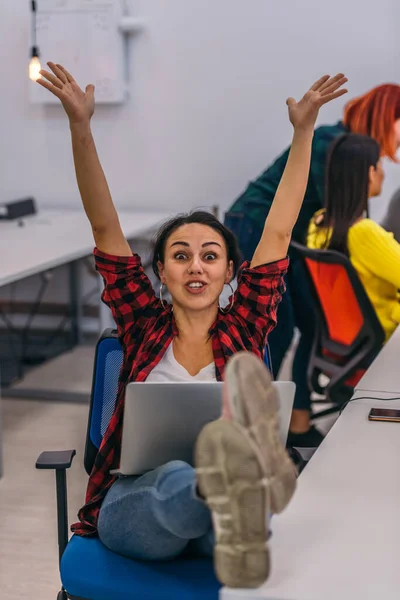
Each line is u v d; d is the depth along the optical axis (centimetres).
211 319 202
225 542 130
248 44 557
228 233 208
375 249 363
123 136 586
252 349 206
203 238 201
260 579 129
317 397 485
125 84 576
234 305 208
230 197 578
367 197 371
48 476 374
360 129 505
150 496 165
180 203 585
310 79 550
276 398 137
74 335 608
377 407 213
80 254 438
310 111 207
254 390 132
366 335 350
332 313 359
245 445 127
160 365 201
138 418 168
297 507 156
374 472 172
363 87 541
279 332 420
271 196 421
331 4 539
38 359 567
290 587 129
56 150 600
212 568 176
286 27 549
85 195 205
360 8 535
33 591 277
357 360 353
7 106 601
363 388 231
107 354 220
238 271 214
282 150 563
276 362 424
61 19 568
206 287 198
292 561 137
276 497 134
